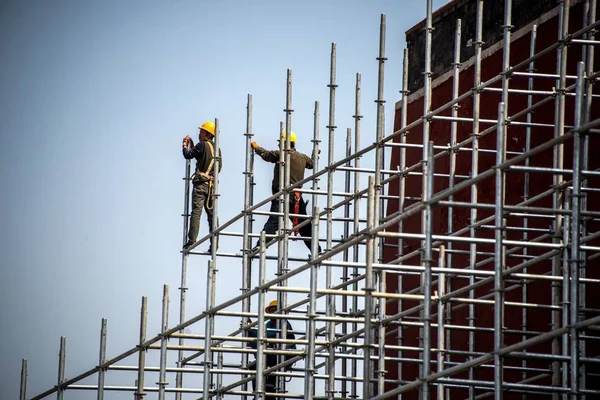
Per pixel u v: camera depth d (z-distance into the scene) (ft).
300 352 168.96
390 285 246.27
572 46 197.36
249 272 232.53
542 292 191.62
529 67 205.36
